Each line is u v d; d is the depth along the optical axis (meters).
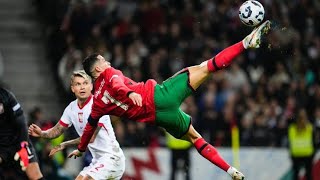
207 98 45.81
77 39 50.47
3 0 52.41
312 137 42.91
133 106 25.16
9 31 51.47
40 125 39.97
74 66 47.41
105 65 25.75
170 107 25.14
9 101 27.42
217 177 43.00
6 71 49.69
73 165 41.03
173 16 51.59
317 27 52.97
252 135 44.12
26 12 52.44
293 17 52.59
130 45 49.75
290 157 43.53
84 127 27.55
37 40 51.44
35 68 50.16
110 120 27.89
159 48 49.81
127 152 43.06
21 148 27.58
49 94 49.03
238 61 49.03
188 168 42.84
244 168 43.59
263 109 45.41
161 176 43.03
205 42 50.47
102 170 27.30
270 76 49.19
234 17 51.72
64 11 51.72
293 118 44.03
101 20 51.28
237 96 46.47
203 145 25.91
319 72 50.78
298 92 47.41
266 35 25.84
